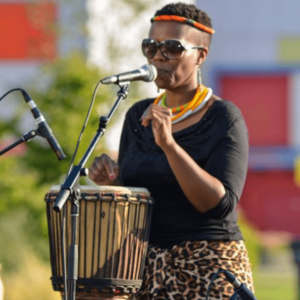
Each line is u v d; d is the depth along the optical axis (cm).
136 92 2822
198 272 884
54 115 2441
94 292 866
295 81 5841
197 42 923
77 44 3434
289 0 5784
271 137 5919
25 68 5050
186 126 913
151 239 908
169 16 914
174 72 911
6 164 2588
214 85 5762
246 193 6009
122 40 3359
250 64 5791
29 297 2255
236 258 891
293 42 5797
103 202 860
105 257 864
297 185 5953
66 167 2427
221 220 892
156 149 912
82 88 2495
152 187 911
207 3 5800
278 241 5434
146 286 899
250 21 5800
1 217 2512
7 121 2712
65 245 872
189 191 859
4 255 2361
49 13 3481
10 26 5103
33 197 2547
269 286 3541
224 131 897
